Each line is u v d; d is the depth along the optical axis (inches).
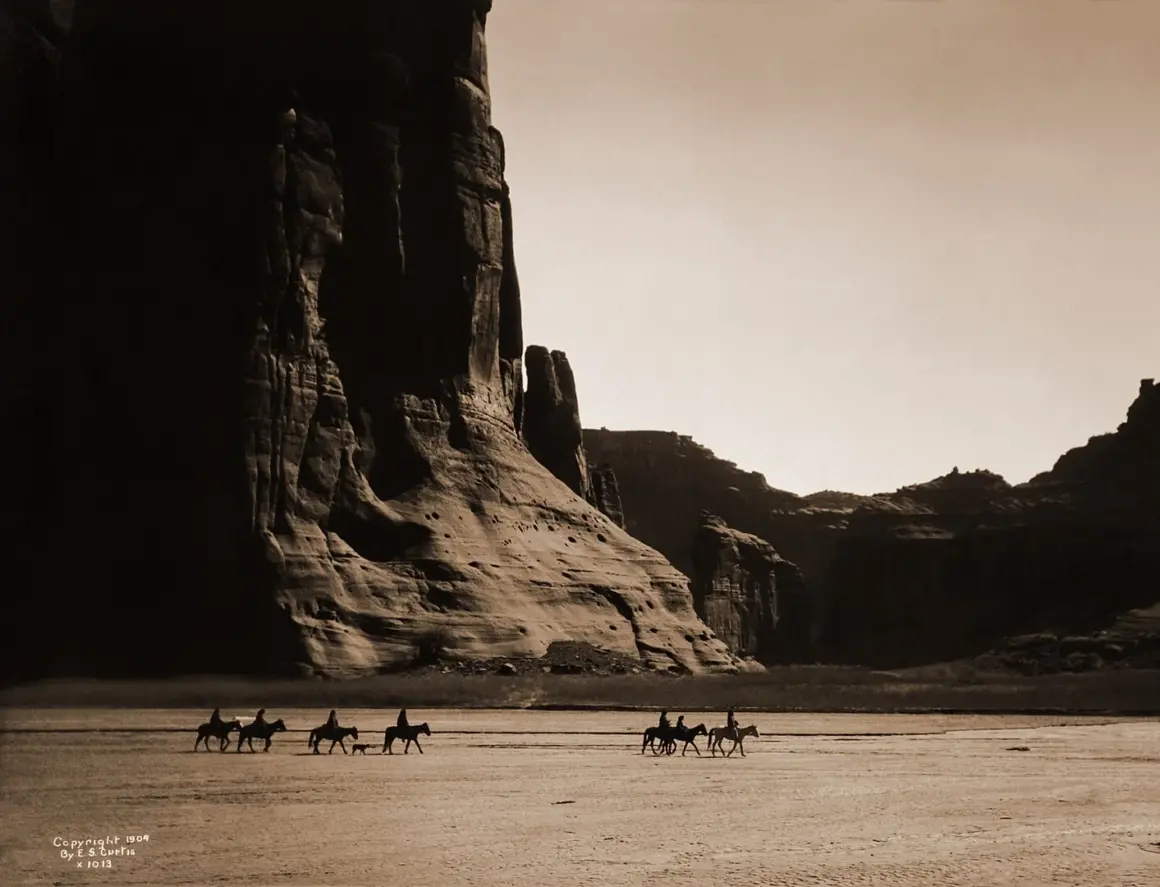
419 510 4082.2
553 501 4522.6
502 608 3969.0
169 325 3909.9
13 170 4050.2
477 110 4576.8
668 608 4525.1
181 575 3735.2
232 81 4050.2
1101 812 1296.8
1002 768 1769.2
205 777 1558.8
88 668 3671.3
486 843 1085.1
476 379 4510.3
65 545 3838.6
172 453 3823.8
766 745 2176.4
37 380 3946.9
